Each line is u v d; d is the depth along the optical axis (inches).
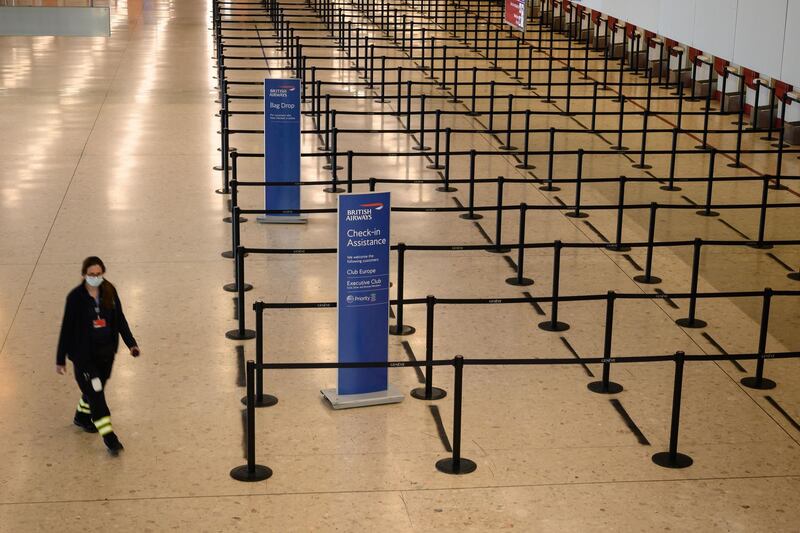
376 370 367.6
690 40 912.3
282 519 293.6
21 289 464.8
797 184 682.8
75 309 320.8
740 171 713.6
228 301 457.1
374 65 1111.6
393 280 487.8
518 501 305.7
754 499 310.7
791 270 520.1
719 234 575.2
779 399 378.3
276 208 568.1
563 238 561.6
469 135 804.6
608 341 379.2
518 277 491.2
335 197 627.2
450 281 490.0
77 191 623.8
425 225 576.7
